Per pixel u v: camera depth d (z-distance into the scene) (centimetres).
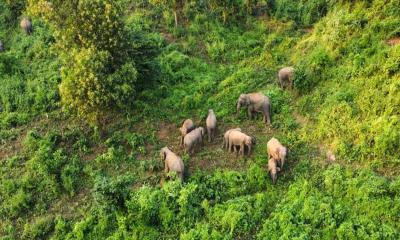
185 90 2372
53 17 2155
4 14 3055
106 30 2120
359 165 1828
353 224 1653
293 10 2738
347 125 1934
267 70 2425
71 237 1800
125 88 2036
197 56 2603
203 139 2097
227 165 1981
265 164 1944
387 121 1842
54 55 2683
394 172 1769
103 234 1792
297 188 1798
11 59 2675
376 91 1952
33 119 2362
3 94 2480
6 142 2252
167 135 2177
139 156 2084
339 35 2208
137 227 1772
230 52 2584
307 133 2019
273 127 2117
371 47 2103
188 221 1780
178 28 2745
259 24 2722
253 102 2141
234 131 2011
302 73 2184
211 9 2808
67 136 2195
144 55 2411
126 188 1844
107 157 2059
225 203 1800
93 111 2059
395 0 2178
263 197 1784
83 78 1973
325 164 1877
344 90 2052
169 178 1917
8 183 2003
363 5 2273
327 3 2602
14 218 1923
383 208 1661
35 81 2519
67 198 1955
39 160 2061
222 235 1708
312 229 1669
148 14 2869
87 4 2102
